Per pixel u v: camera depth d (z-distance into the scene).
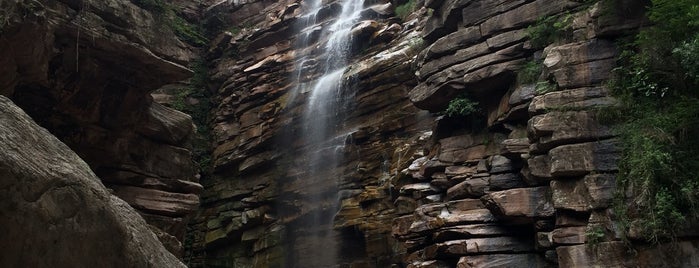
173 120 13.61
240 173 25.62
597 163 9.88
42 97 10.85
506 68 12.61
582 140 10.19
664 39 9.84
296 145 24.41
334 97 23.44
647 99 10.03
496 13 13.17
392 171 19.34
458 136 13.71
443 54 13.96
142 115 12.67
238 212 24.91
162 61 11.74
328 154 23.14
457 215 12.13
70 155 2.62
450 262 12.05
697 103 9.31
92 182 2.61
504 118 12.52
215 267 24.91
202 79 28.86
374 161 21.61
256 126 25.75
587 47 10.91
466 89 13.42
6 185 2.11
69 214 2.41
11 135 2.28
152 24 11.85
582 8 11.71
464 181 12.79
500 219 11.48
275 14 28.77
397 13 24.12
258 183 24.92
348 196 21.84
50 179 2.33
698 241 8.63
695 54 8.93
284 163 24.53
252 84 26.91
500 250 11.30
